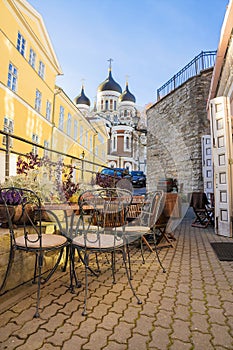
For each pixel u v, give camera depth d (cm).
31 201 177
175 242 338
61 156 298
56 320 135
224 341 117
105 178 418
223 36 391
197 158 725
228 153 382
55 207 185
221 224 387
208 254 274
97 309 148
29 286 181
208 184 650
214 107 411
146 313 144
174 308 150
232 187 377
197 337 120
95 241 171
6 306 149
